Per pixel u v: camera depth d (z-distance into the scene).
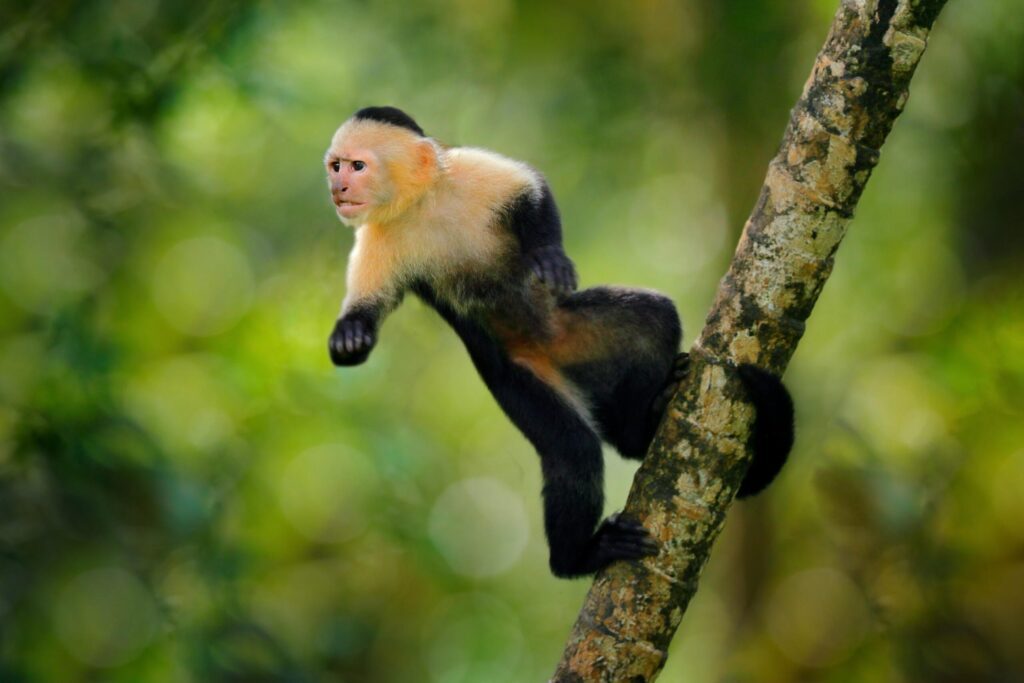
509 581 19.06
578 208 16.73
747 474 6.84
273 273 14.91
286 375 12.88
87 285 13.67
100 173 12.33
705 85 15.49
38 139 12.52
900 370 14.77
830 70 6.16
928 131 14.95
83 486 10.85
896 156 15.35
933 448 12.96
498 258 8.79
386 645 17.48
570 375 8.71
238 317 14.74
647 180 17.11
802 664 14.49
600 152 16.47
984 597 13.54
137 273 14.22
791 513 15.26
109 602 11.40
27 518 11.01
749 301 6.29
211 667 11.14
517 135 16.36
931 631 12.23
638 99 16.16
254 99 12.36
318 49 14.74
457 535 18.16
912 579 12.26
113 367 11.27
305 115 13.53
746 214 15.49
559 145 16.39
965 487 12.93
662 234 17.48
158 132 12.15
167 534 11.27
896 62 6.05
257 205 15.33
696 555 6.41
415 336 15.95
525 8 15.68
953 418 13.38
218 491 12.27
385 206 8.73
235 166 15.41
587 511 8.33
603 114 16.14
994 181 14.65
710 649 16.64
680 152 16.86
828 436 13.34
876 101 6.09
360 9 14.74
